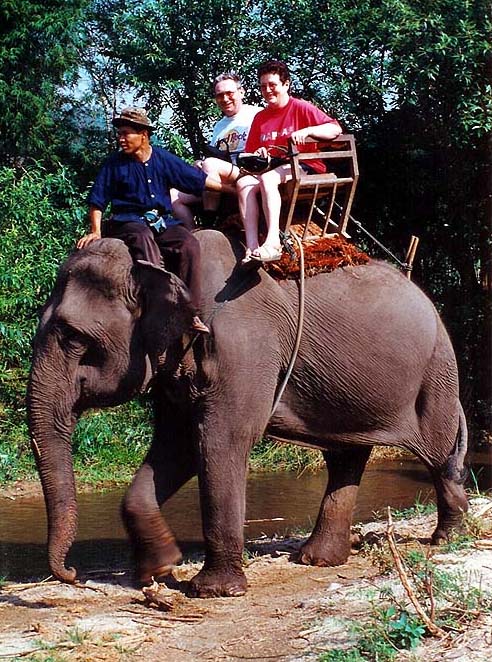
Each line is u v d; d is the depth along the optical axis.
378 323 6.98
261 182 6.65
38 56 16.66
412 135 15.15
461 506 7.39
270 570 7.09
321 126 6.81
